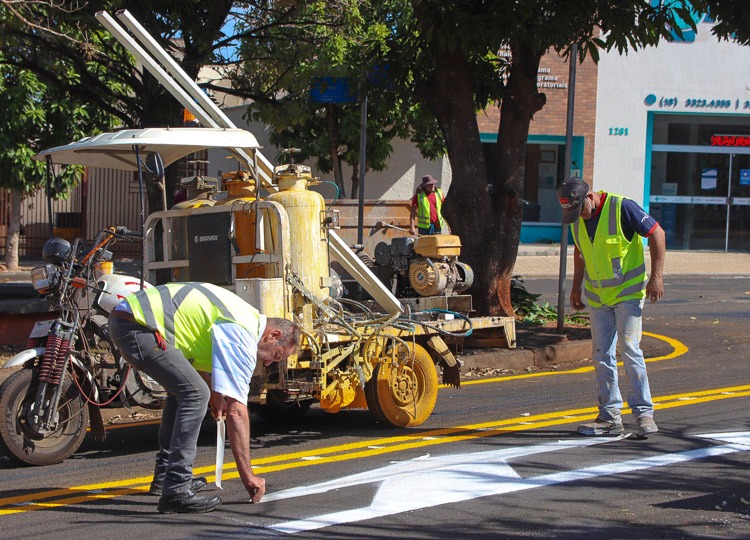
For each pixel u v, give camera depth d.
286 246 7.07
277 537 5.01
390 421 7.68
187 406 5.44
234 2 13.63
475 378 10.41
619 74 26.41
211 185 8.30
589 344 11.81
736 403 8.63
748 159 27.33
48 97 19.44
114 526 5.22
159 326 5.38
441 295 9.11
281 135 22.92
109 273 7.33
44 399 6.52
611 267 7.36
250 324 5.40
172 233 7.86
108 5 11.94
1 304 10.89
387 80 12.80
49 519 5.36
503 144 12.33
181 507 5.44
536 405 8.77
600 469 6.38
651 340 12.73
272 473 6.39
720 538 5.01
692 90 26.58
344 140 22.44
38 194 25.48
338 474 6.34
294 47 13.85
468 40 10.89
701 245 27.53
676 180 27.36
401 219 13.08
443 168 26.14
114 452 7.11
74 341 6.65
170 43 13.33
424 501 5.66
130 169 8.08
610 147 26.62
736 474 6.25
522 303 14.21
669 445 7.05
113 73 14.09
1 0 10.20
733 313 15.50
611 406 7.40
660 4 11.41
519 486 5.97
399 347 7.66
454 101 12.15
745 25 12.67
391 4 16.56
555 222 27.66
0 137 19.58
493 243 12.23
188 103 7.75
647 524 5.23
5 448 6.44
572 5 10.79
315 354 7.08
